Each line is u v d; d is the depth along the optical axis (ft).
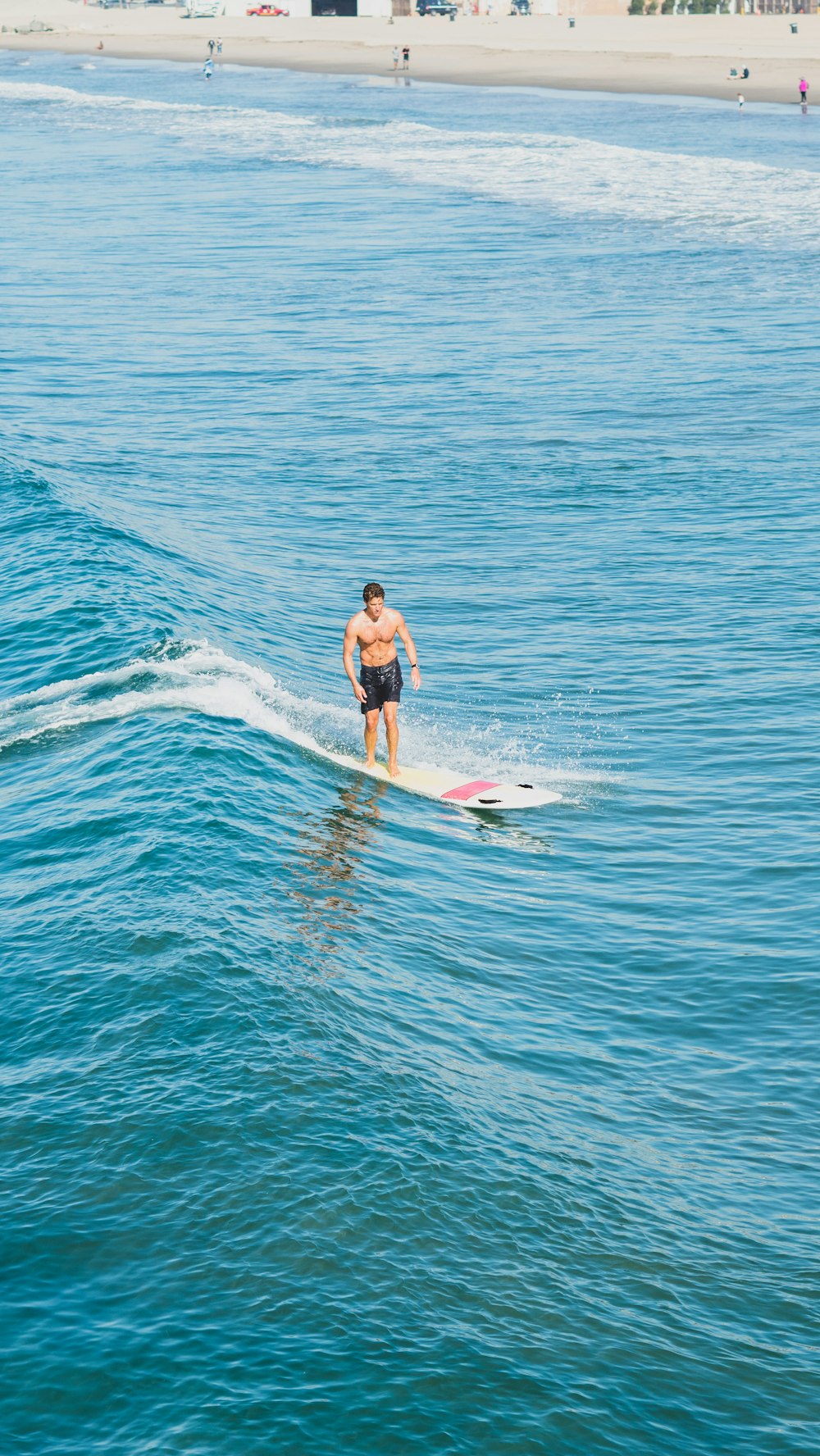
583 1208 26.61
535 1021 34.32
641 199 208.74
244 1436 20.53
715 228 183.42
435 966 35.78
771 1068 33.14
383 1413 21.06
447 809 46.83
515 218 198.59
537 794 47.70
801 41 467.52
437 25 611.88
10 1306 23.04
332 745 50.31
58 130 347.36
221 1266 23.93
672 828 46.29
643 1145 29.55
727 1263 25.88
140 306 147.74
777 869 43.11
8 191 243.19
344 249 179.11
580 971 37.17
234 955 33.45
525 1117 29.50
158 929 34.42
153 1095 28.19
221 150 293.64
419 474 90.99
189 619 60.34
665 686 58.59
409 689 58.03
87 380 117.50
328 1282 23.66
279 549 76.64
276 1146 26.81
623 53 458.91
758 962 37.70
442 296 148.46
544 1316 23.54
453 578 72.64
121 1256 24.14
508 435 99.45
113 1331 22.53
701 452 93.91
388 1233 24.89
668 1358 23.04
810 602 67.92
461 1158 27.22
